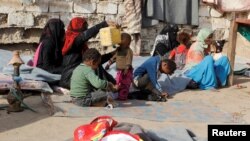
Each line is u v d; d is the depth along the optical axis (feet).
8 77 23.66
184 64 29.73
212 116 21.02
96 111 20.74
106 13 36.73
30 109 20.49
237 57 39.17
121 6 37.06
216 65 27.84
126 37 23.18
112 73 26.84
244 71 32.86
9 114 19.79
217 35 40.55
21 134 17.31
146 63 23.95
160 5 37.73
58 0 34.88
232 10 40.04
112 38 22.25
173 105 22.89
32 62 27.63
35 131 17.74
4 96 22.76
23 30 34.27
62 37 26.50
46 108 20.86
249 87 28.30
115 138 14.20
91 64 21.49
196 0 39.06
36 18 34.40
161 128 18.70
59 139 16.92
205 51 29.12
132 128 15.62
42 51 26.22
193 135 17.72
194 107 22.65
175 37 29.96
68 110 20.62
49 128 18.15
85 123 18.98
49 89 23.48
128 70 23.16
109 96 21.61
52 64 26.37
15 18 33.76
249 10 39.73
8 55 30.30
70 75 23.91
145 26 37.78
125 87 23.16
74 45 24.14
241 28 28.68
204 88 27.20
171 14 38.47
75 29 24.31
